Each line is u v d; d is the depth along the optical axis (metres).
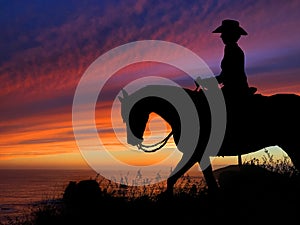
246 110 6.30
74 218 5.86
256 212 5.59
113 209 5.87
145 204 5.89
